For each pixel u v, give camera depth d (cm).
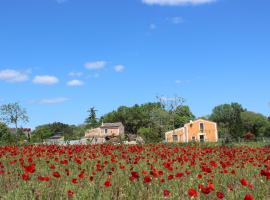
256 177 1370
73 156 2047
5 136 6950
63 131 15688
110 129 13325
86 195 1005
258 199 1050
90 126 15662
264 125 12712
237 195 1050
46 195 1045
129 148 2486
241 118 13050
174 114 10888
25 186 1088
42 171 1498
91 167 1642
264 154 2455
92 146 2800
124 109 16900
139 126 16300
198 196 984
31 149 2331
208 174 1359
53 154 2109
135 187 1116
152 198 1018
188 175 1366
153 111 11081
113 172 1399
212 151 2436
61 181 1230
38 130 15538
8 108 9019
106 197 998
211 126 10650
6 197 1009
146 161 1842
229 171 1548
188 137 10606
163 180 1149
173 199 1013
